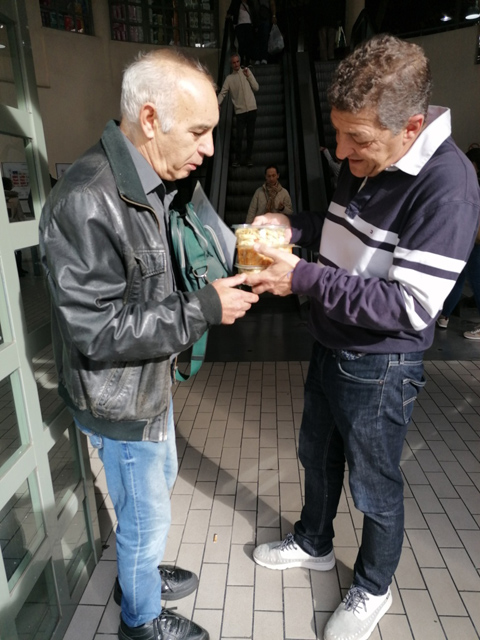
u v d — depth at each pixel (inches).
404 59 46.3
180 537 89.9
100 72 390.3
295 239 72.7
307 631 71.4
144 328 48.3
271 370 167.2
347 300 53.9
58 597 69.2
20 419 60.4
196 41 449.7
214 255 60.5
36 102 63.1
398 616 73.2
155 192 55.1
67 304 47.6
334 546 87.5
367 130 48.3
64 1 362.3
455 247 50.4
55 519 67.3
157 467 60.5
